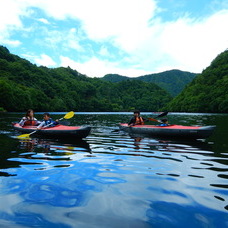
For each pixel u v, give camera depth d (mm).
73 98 90625
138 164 3408
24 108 52656
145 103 142750
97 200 2102
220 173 2963
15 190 2326
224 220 1751
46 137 6551
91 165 3322
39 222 1710
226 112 64125
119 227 1646
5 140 5859
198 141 5961
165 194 2250
